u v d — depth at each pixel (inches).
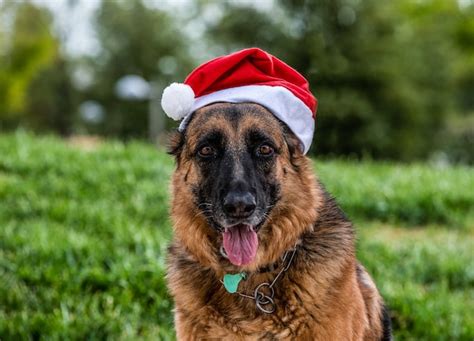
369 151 1088.2
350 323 149.6
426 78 1323.8
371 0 1151.0
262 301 148.6
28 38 1546.5
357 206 361.4
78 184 373.4
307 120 161.2
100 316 215.9
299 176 158.2
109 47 1803.6
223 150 153.3
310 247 152.0
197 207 155.6
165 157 438.3
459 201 370.0
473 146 1353.3
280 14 1193.4
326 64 1099.9
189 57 1834.4
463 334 216.5
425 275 273.9
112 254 268.5
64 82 1740.9
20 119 1717.5
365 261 276.4
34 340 208.1
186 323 153.9
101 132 1685.5
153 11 1835.6
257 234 151.5
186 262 159.3
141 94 1107.9
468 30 1501.0
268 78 161.6
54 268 252.7
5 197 349.7
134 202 343.6
